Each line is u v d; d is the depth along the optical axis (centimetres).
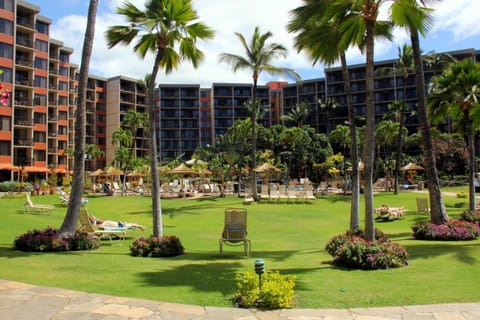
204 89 8394
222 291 586
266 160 5344
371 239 859
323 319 463
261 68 2758
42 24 5431
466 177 4872
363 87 7156
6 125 4409
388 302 530
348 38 951
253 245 1206
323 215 2081
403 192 3647
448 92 1598
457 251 914
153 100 1100
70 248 1011
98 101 7619
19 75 4956
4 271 705
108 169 4212
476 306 507
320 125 7612
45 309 488
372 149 873
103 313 477
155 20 1034
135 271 731
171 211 2253
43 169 5031
